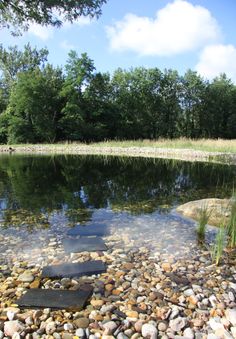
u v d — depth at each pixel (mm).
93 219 5848
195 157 19000
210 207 6102
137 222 5668
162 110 41156
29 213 6238
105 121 36625
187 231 5172
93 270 3697
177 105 42031
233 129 43156
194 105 42719
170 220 5805
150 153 22078
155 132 40594
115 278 3516
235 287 3365
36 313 2811
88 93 35688
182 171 12969
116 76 40375
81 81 34438
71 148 25219
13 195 7977
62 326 2672
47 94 33625
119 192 8523
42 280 3463
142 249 4379
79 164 15703
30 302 2996
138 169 13758
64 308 2908
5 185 9438
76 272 3646
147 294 3191
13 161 16984
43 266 3809
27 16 9594
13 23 10031
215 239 4809
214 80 46000
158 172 12758
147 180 10703
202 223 5031
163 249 4391
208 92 42719
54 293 3170
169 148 21859
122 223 5602
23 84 32375
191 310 2936
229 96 43469
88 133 34094
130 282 3432
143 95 40281
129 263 3910
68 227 5348
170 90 41938
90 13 9633
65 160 17797
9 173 12086
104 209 6617
